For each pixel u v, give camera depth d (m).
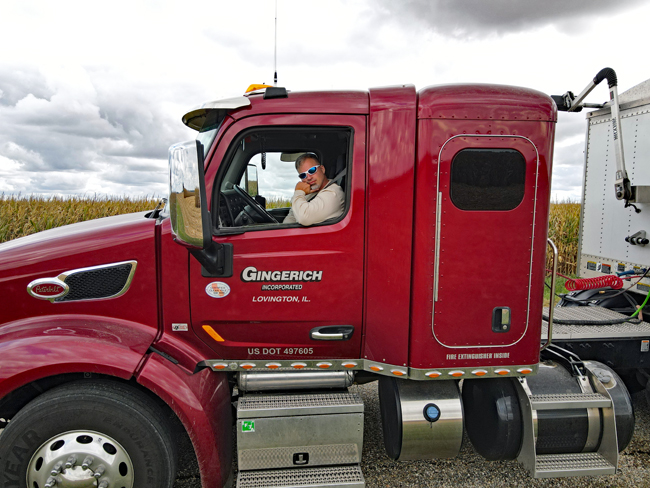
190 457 3.21
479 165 2.39
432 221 2.40
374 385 4.50
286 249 2.48
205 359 2.61
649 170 3.33
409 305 2.49
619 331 3.16
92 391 2.29
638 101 3.41
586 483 2.95
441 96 2.37
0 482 2.26
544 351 2.97
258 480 2.45
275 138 2.63
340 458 2.56
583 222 4.11
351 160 2.47
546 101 2.42
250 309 2.52
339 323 2.56
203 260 2.37
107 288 2.53
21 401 2.59
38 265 2.49
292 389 2.70
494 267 2.46
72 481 2.26
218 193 2.49
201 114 2.68
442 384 2.72
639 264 3.50
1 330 2.46
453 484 2.93
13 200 12.20
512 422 2.69
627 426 2.71
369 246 2.49
